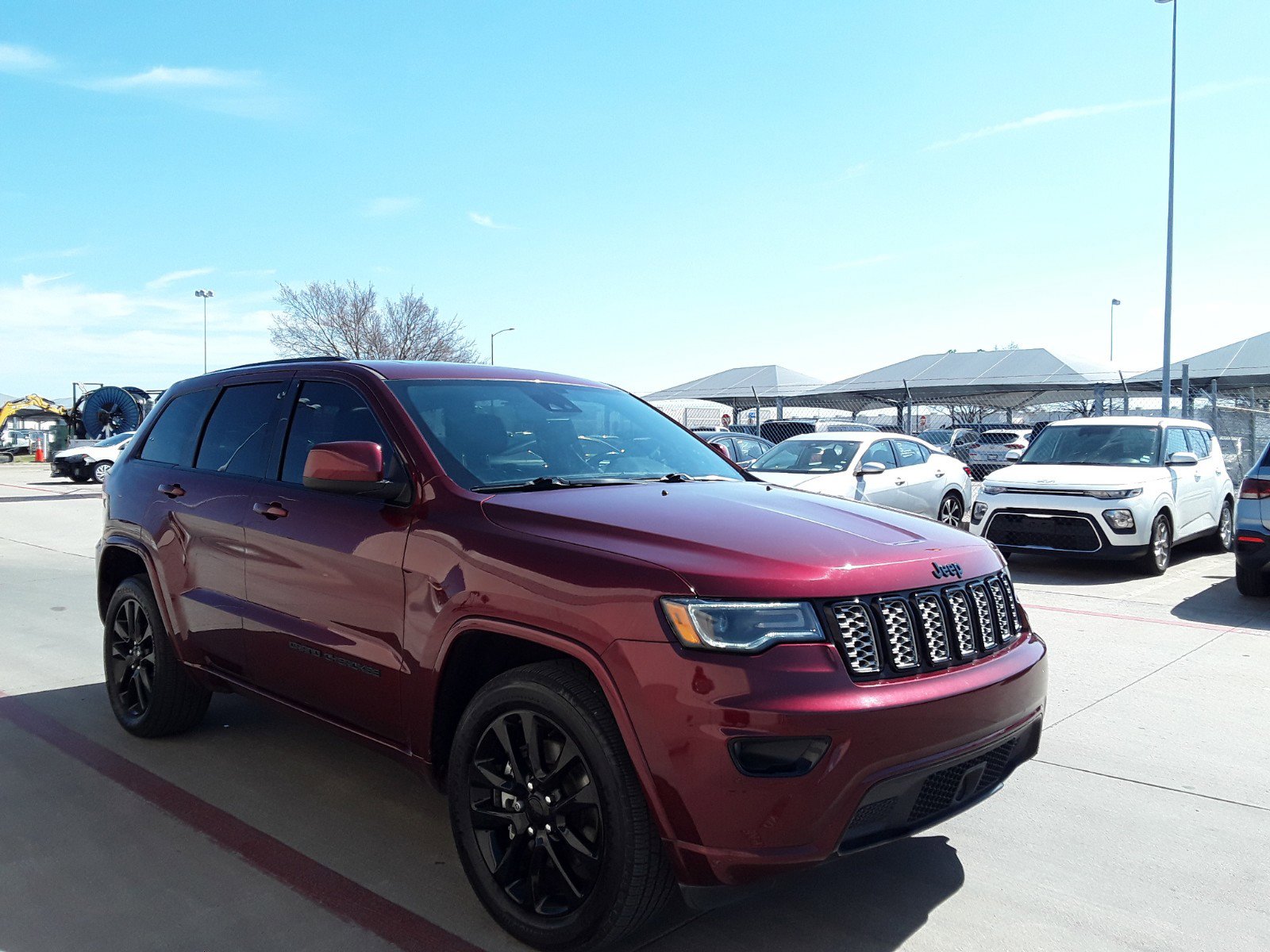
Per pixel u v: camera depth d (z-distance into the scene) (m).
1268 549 7.96
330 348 43.59
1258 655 6.36
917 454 12.62
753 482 3.96
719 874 2.47
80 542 12.98
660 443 4.09
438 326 44.91
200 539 4.18
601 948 2.71
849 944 2.90
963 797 2.86
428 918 3.04
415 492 3.30
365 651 3.31
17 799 3.96
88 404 33.69
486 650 3.11
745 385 41.47
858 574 2.69
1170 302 20.28
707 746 2.45
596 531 2.87
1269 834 3.69
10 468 39.81
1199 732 4.84
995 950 2.88
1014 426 28.53
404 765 3.27
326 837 3.62
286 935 2.92
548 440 3.74
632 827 2.57
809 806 2.45
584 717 2.64
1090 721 5.01
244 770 4.31
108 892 3.18
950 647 2.83
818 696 2.48
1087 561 10.92
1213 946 2.91
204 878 3.29
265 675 3.82
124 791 4.05
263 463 4.05
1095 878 3.34
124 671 4.80
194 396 4.74
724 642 2.49
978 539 3.31
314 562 3.54
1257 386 28.39
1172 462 10.02
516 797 2.89
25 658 6.34
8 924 2.97
